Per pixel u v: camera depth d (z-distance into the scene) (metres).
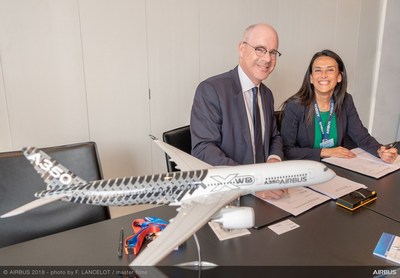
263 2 2.61
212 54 2.49
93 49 2.03
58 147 1.20
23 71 1.85
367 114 3.58
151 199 0.73
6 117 1.86
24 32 1.81
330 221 0.98
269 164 0.78
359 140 1.82
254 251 0.84
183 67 2.38
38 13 1.83
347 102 1.90
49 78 1.93
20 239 1.09
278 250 0.84
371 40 3.34
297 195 1.14
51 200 0.72
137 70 2.21
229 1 2.45
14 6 1.76
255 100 1.57
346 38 3.17
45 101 1.95
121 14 2.07
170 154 0.95
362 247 0.85
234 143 1.51
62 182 0.76
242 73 1.54
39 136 1.97
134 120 2.27
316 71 1.74
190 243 0.88
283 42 2.81
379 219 0.99
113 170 2.27
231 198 0.71
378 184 1.26
